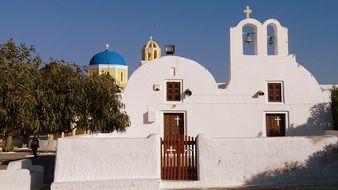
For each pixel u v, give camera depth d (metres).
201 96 23.02
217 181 14.73
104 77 18.08
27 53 14.23
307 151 15.29
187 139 15.13
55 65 15.79
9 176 13.27
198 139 14.88
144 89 22.89
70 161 13.70
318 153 15.33
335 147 15.43
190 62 23.27
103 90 17.20
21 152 34.75
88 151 13.84
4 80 12.53
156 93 22.88
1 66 12.73
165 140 14.93
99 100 17.23
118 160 13.99
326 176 15.28
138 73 23.02
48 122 14.53
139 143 14.20
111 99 17.62
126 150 14.07
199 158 14.79
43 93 14.30
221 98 23.09
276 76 23.53
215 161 14.81
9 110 12.64
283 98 23.44
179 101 23.02
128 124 18.95
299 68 23.67
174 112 22.92
